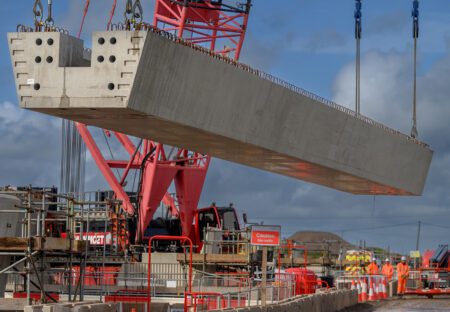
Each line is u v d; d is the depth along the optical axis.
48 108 29.72
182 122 32.53
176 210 69.44
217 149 39.50
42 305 21.94
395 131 51.47
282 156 41.31
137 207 62.41
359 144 47.62
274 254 51.88
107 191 53.03
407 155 53.84
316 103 41.72
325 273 60.16
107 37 28.91
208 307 33.44
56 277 40.81
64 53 29.73
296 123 40.78
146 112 30.17
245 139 37.09
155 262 46.84
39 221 26.11
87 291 39.16
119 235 52.53
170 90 31.12
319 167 44.84
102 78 29.08
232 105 35.34
